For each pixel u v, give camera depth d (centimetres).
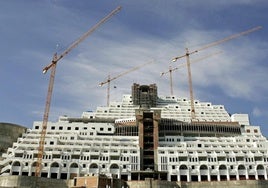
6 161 14200
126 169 14662
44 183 12800
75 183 12512
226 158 15125
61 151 14825
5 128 17200
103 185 12062
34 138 16588
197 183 13400
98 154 14938
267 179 14138
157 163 15250
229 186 13138
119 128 17888
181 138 17012
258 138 17238
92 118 19512
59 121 18525
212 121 18888
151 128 16862
